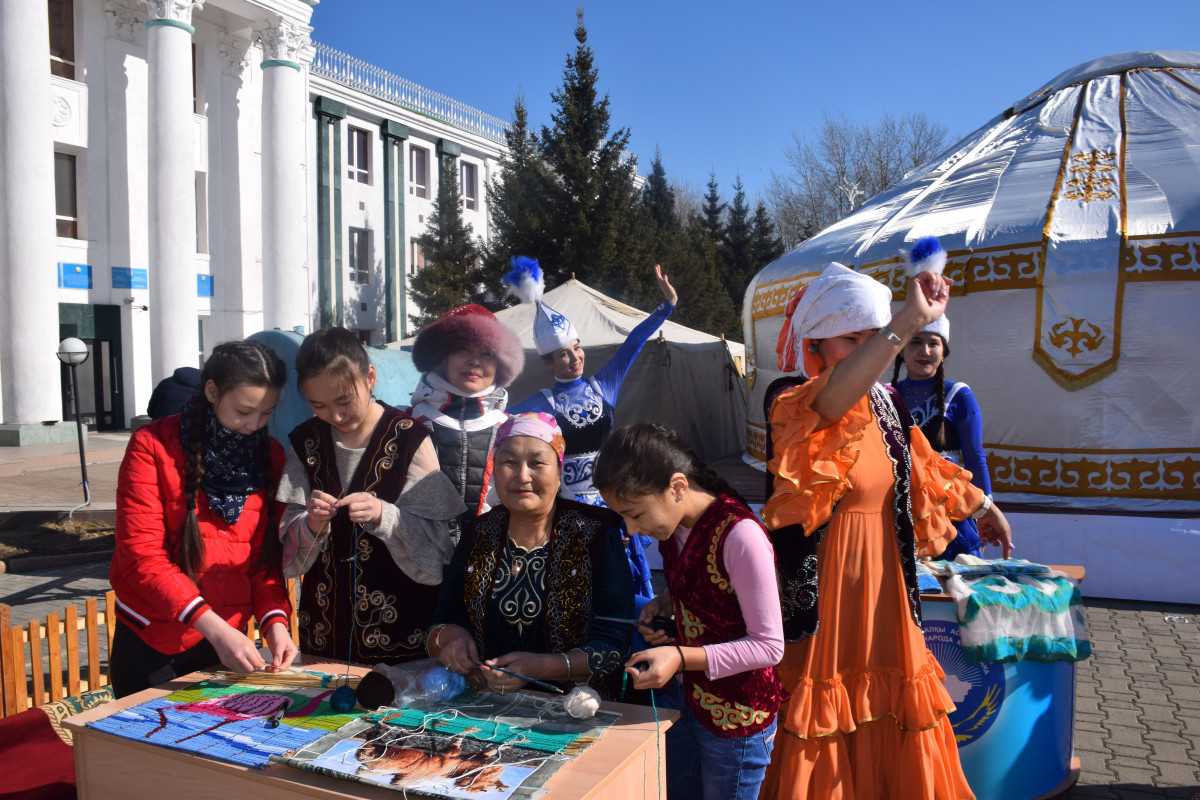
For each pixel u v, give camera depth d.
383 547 2.54
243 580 2.59
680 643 2.29
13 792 2.86
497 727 1.98
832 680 2.38
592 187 26.25
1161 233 6.80
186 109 18.39
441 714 2.06
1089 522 6.54
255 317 22.62
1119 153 8.41
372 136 28.58
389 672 2.19
